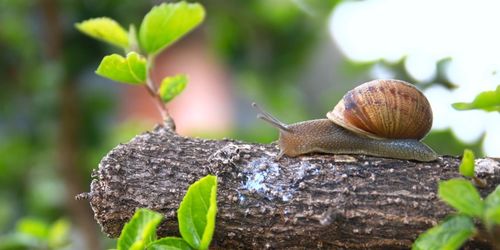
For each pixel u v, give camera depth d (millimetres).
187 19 451
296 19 815
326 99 800
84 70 695
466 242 403
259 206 415
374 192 411
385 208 409
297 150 441
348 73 707
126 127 796
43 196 725
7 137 732
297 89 912
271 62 818
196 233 398
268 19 807
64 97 680
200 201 397
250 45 812
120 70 439
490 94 402
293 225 412
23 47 701
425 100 453
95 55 694
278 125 451
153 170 420
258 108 464
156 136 430
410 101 449
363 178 415
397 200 409
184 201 397
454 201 382
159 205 417
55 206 724
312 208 411
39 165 731
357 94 454
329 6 795
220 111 1004
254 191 416
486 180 411
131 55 435
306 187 415
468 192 382
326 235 411
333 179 416
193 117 981
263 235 414
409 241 407
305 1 810
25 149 729
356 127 449
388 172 416
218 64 938
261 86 821
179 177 419
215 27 798
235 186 417
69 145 681
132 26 460
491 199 381
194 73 981
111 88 792
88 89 733
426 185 412
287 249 415
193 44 967
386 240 408
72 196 673
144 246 399
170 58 974
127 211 417
